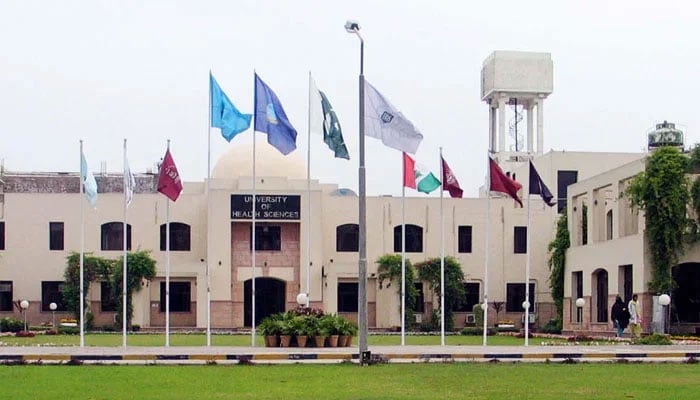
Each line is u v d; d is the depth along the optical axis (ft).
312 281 214.90
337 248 223.71
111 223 220.64
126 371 87.04
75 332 199.21
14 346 126.72
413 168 135.23
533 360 100.58
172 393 68.69
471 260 225.15
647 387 73.36
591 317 183.73
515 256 226.17
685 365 95.96
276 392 69.51
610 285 174.09
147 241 220.02
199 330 204.85
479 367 91.86
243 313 214.69
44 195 219.41
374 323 217.77
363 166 98.32
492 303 224.33
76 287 212.23
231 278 213.87
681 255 157.58
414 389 71.67
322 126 122.93
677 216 156.35
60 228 219.61
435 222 224.94
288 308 214.69
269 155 234.38
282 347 117.08
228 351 107.24
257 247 216.33
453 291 215.92
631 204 163.12
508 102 253.65
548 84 246.47
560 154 231.91
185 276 212.84
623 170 172.04
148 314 212.84
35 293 217.97
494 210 226.38
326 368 90.33
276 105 123.85
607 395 67.56
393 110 111.65
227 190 214.28
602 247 178.70
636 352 106.32
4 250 218.38
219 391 70.08
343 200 224.33
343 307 219.61
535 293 224.53
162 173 122.83
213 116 125.49
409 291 214.07
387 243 223.92
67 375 82.58
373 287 218.59
